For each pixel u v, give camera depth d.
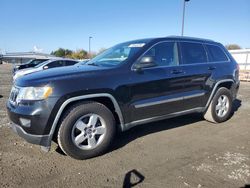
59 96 3.70
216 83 5.74
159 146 4.59
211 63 5.74
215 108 5.87
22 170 3.66
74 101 3.92
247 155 4.24
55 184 3.31
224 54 6.20
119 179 3.44
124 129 4.43
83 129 3.96
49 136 3.74
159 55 4.88
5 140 4.78
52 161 3.95
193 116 6.59
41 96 3.66
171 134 5.23
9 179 3.41
